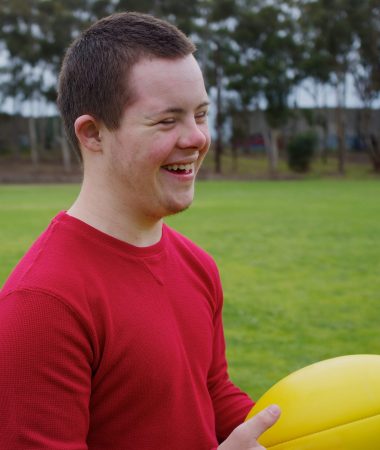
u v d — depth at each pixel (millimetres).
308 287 8430
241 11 46969
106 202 1574
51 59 47750
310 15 47125
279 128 48250
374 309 7180
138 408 1477
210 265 1803
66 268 1458
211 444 1610
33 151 49562
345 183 40031
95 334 1438
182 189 1555
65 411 1381
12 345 1356
